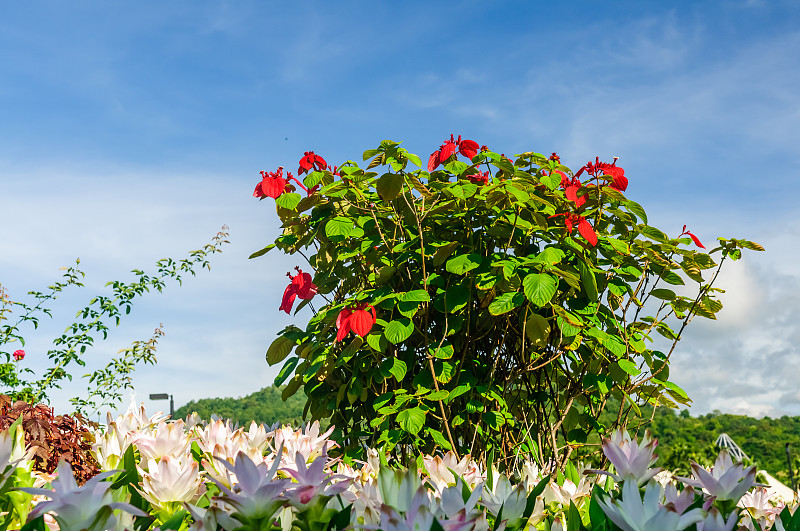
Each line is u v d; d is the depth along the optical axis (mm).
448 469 1606
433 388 3367
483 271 3266
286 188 3656
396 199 3646
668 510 935
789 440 51562
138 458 1720
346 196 3541
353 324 2994
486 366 3621
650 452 1212
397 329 3100
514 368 3561
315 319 3484
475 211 3469
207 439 1749
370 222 3678
